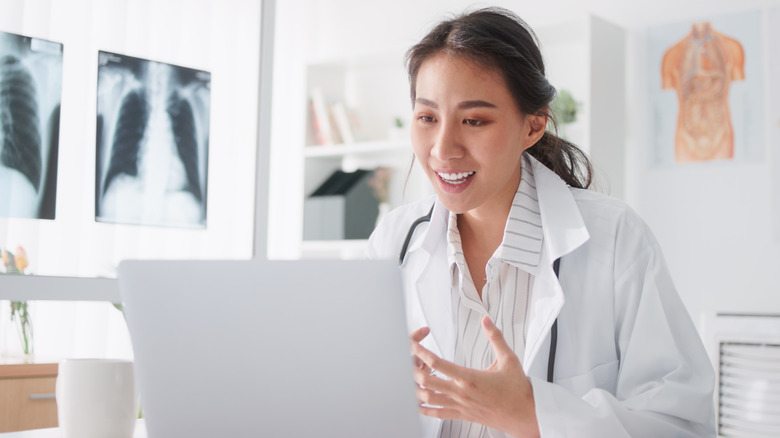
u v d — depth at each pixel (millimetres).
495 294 1213
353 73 4012
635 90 3131
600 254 1167
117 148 1577
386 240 1369
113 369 1014
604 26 3043
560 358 1146
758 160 2871
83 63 1548
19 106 1451
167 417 877
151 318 869
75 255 1503
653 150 3080
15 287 1288
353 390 823
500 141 1086
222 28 1765
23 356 1829
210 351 853
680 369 1048
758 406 2396
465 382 912
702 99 2992
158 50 1670
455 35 1075
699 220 2975
